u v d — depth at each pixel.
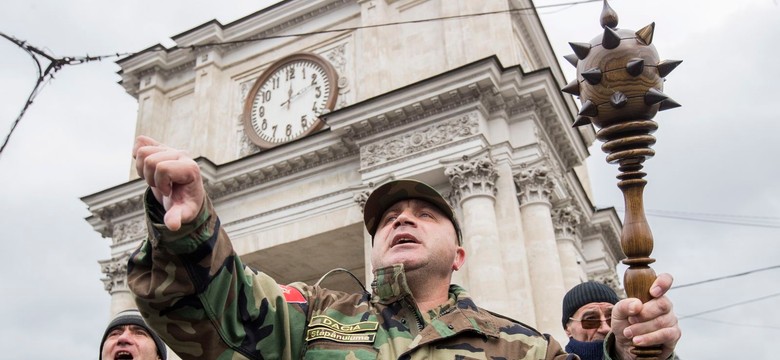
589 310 5.59
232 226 20.11
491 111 17.28
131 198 21.12
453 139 16.69
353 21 21.27
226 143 21.95
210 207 2.54
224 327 2.63
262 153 19.69
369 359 2.82
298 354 2.97
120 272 20.73
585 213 22.64
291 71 21.59
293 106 20.95
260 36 23.06
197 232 2.45
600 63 2.70
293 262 20.64
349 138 18.41
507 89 16.91
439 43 19.28
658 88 2.69
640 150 2.69
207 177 20.14
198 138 21.92
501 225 15.93
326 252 19.94
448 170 16.27
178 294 2.48
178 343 2.60
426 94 17.03
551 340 3.19
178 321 2.54
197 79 23.16
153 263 2.48
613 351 2.52
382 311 3.15
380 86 19.22
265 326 2.83
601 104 2.71
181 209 2.35
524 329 3.21
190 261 2.48
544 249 15.88
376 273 3.28
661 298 2.36
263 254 19.88
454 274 15.42
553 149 18.75
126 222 21.42
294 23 22.45
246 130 21.45
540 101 17.31
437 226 3.54
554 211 18.81
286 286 3.28
